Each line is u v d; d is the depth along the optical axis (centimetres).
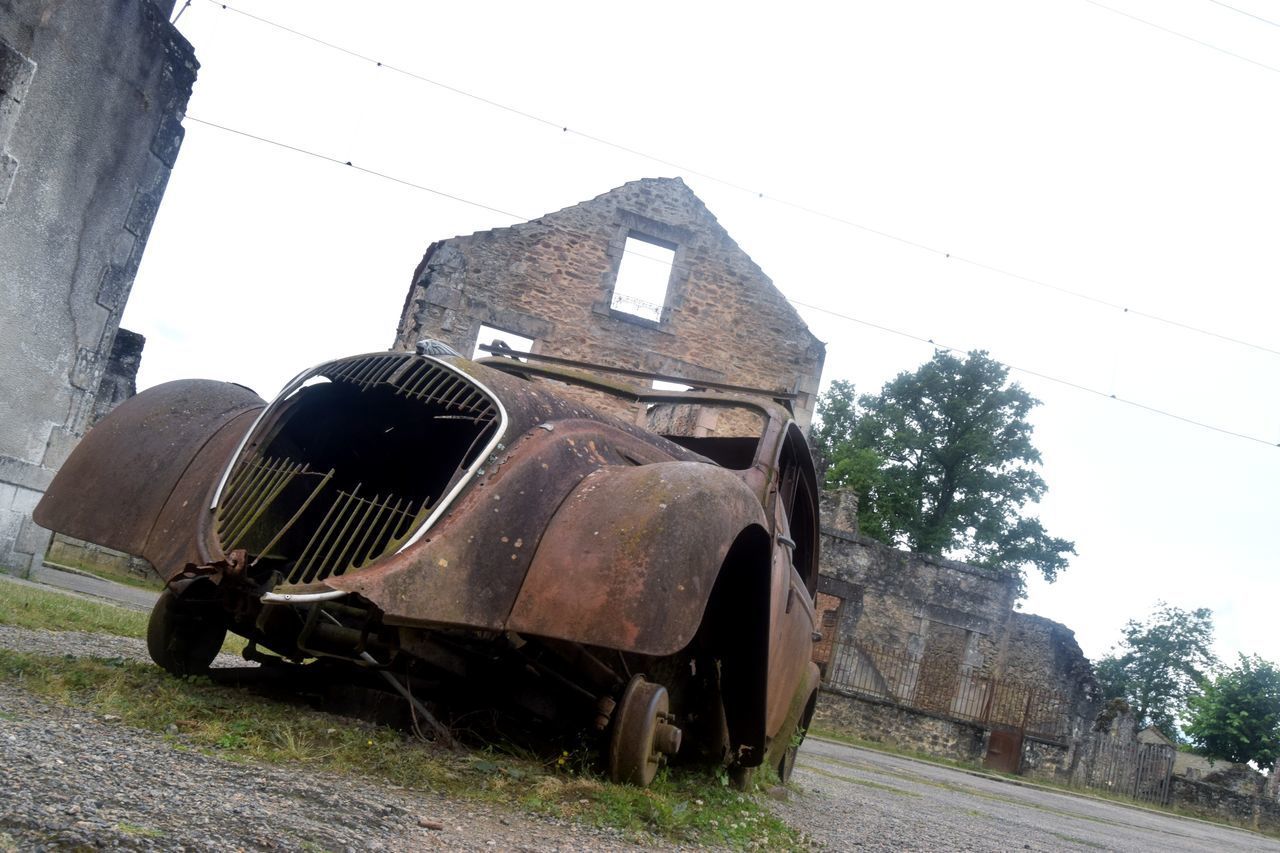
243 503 369
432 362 391
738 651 421
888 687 2459
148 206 958
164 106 960
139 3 916
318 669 409
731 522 348
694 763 455
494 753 364
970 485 4841
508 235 1973
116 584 1327
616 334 1988
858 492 4844
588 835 294
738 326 2034
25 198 834
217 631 421
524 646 369
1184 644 5800
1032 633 2703
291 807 237
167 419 430
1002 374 5028
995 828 698
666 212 2042
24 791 193
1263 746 4056
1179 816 2119
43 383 879
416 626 328
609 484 352
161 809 206
